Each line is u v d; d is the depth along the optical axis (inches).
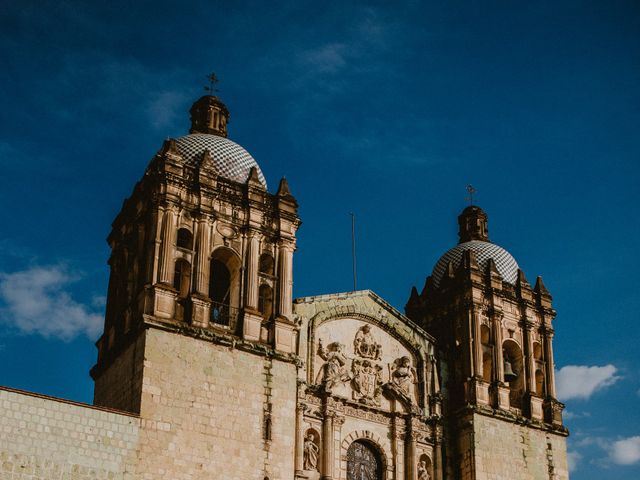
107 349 2193.7
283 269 2250.2
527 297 2679.6
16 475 1724.9
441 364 2516.0
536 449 2469.2
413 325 2507.4
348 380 2331.4
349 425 2283.5
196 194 2212.1
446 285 2704.2
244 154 2423.7
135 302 2106.3
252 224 2249.0
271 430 2042.3
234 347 2079.2
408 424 2359.7
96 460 1815.9
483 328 2598.4
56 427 1796.3
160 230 2127.2
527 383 2566.4
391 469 2299.5
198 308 2082.9
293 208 2332.7
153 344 1982.0
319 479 2171.5
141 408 1908.2
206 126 2536.9
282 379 2110.0
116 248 2338.8
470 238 2915.8
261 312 2223.2
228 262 2257.6
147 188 2229.3
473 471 2341.3
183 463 1910.7
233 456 1974.7
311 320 2325.3
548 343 2662.4
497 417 2439.7
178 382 1975.9
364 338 2404.0
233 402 2022.6
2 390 1765.5
